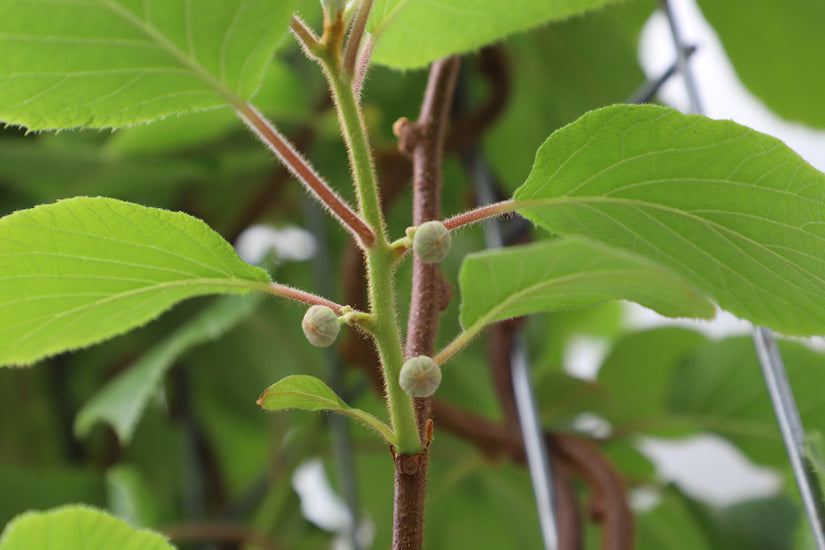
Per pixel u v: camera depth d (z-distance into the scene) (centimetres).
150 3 78
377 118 150
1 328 85
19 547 83
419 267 84
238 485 181
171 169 153
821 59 128
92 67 79
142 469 169
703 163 81
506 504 151
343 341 120
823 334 85
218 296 147
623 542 98
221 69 80
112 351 166
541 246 76
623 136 81
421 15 90
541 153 81
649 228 83
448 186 167
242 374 174
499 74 130
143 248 83
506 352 108
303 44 79
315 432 156
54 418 164
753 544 129
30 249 82
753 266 84
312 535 162
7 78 79
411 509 79
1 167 151
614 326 188
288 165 80
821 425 121
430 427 80
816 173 80
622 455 147
